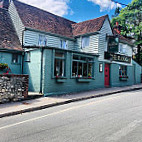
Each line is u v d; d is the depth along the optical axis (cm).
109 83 1644
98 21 1631
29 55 1206
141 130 464
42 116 626
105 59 1569
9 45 1266
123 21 2497
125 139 403
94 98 1027
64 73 1163
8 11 1698
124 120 555
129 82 1928
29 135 436
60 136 425
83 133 443
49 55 1065
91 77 1362
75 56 1255
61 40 1638
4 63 1172
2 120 581
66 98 966
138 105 793
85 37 1633
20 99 886
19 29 1431
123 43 1869
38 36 1443
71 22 2100
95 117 593
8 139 412
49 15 1858
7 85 836
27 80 923
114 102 873
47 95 1032
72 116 612
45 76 1037
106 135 428
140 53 2536
